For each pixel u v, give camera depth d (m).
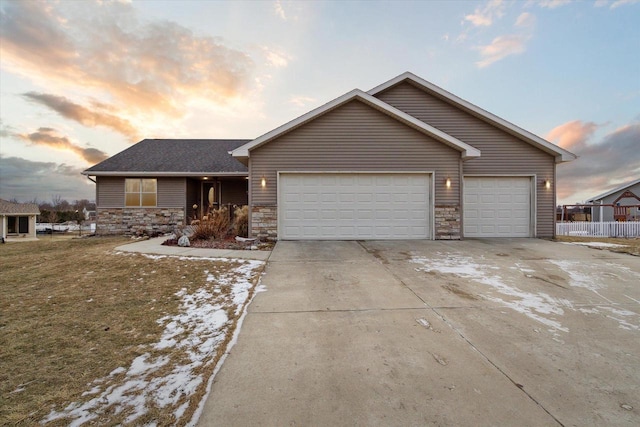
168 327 3.46
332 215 9.35
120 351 2.93
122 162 13.98
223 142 16.70
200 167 13.90
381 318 3.60
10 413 2.04
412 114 10.72
